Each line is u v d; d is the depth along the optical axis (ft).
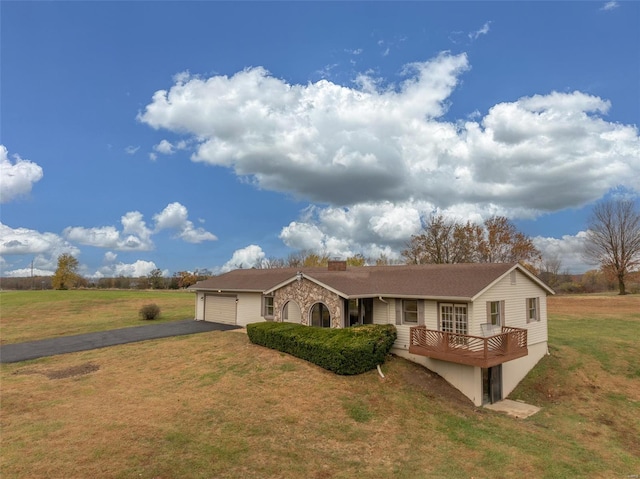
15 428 35.27
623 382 60.34
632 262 160.86
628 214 162.50
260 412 41.09
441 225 160.45
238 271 111.96
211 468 29.55
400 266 79.66
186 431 35.47
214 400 43.73
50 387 47.50
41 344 72.79
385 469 32.09
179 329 86.63
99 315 122.11
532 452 37.86
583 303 138.00
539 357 68.64
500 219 160.86
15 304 150.20
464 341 54.90
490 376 56.24
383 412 44.11
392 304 65.16
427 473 31.86
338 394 47.34
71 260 250.78
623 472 36.32
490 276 60.03
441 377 57.52
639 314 109.19
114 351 65.57
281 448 33.94
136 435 34.09
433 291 59.21
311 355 56.80
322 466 31.65
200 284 105.50
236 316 92.73
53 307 143.02
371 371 55.62
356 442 36.78
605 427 48.80
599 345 73.67
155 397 44.34
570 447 40.96
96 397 44.11
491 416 48.49
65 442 32.42
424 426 41.86
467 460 34.94
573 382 61.52
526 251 157.89
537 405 55.93
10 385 48.14
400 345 63.31
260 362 57.21
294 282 71.41
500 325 60.90
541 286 70.33
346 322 64.28
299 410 42.37
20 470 27.81
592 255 174.70
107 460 29.63
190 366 56.34
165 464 29.53
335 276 73.41
